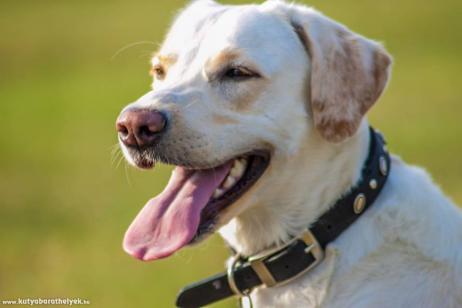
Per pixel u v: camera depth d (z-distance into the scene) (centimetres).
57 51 3394
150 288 1218
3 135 2281
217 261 1292
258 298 689
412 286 667
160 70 738
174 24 759
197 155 665
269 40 689
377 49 701
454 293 675
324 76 680
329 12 3653
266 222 692
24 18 4200
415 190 693
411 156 1798
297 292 674
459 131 2000
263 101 680
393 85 2533
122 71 3027
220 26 706
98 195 1695
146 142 659
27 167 1952
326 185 677
